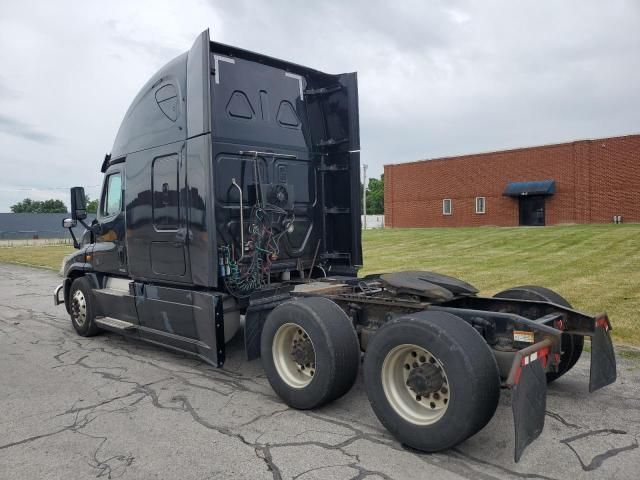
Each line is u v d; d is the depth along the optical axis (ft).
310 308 14.21
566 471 10.94
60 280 51.24
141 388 16.90
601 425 13.14
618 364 17.66
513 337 12.60
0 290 43.91
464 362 10.99
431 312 12.38
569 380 16.49
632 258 45.91
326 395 13.87
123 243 21.67
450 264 48.14
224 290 17.88
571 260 46.78
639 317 23.59
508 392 15.60
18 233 210.18
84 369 19.22
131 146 20.80
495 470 11.02
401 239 82.58
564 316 14.25
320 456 11.82
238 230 18.16
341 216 21.39
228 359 19.97
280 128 19.85
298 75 20.74
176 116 18.30
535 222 105.40
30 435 13.33
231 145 18.12
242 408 14.96
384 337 12.43
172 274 18.67
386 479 10.72
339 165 21.18
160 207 19.06
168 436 13.10
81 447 12.56
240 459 11.76
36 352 21.89
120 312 21.99
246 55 18.84
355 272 20.93
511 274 39.75
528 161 105.19
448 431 11.25
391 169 129.59
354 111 20.62
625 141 92.99
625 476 10.71
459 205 117.08
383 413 12.53
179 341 18.61
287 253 19.98
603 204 96.17
